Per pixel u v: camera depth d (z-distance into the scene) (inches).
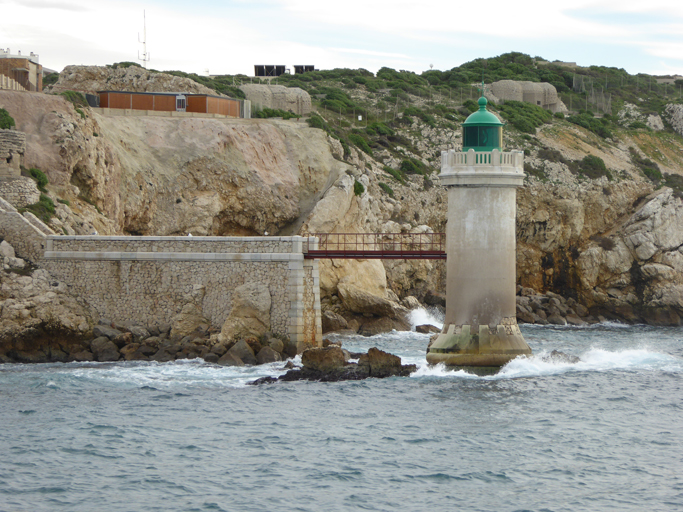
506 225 1699.1
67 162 2423.7
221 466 1155.3
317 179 3147.1
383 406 1475.1
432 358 1744.6
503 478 1117.7
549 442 1275.8
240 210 2965.1
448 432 1320.1
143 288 2028.8
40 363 1883.6
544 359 1852.9
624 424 1378.0
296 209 3068.4
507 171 1679.4
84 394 1560.0
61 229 2181.3
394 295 2881.4
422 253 1995.6
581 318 3405.5
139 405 1478.8
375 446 1247.5
